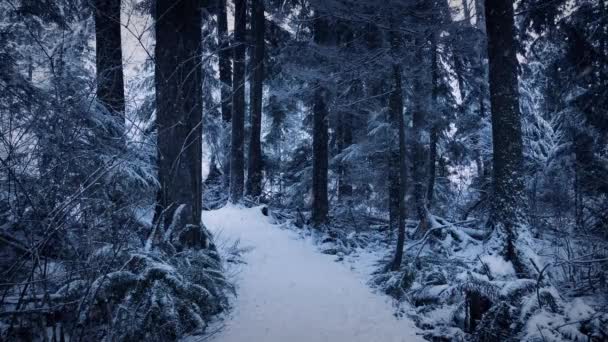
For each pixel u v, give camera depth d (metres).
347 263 8.97
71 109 3.47
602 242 5.65
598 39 8.27
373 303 5.95
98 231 3.46
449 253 8.12
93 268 3.23
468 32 8.59
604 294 5.36
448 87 12.62
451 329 4.87
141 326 3.37
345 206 14.91
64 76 3.76
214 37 13.21
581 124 9.98
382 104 12.36
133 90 4.78
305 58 10.78
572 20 8.35
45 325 3.20
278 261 8.38
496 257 5.78
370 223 15.15
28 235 3.14
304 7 13.77
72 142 3.37
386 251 10.33
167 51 6.17
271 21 15.86
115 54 5.31
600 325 3.87
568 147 11.28
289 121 21.06
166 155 6.05
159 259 4.20
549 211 10.45
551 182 11.35
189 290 4.00
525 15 8.87
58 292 3.27
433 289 5.74
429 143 12.57
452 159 14.59
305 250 9.74
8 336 2.83
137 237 4.95
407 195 11.98
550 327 4.05
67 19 4.73
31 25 4.68
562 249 7.26
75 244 3.40
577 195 9.50
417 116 11.31
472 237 8.87
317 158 11.87
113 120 4.70
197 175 6.48
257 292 6.09
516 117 6.38
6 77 3.57
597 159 8.84
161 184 6.06
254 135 14.29
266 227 11.27
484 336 4.30
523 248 5.63
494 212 6.35
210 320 4.71
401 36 8.48
